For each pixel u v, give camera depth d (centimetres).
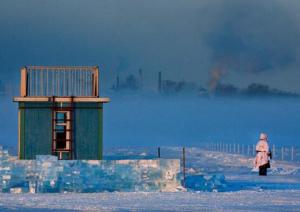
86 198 9150
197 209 7925
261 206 8256
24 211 7669
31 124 10894
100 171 10112
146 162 10194
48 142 10912
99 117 11006
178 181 10225
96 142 11006
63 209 7869
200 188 10744
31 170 10038
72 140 10969
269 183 11788
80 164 10088
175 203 8562
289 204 8475
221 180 11475
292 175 13838
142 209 7906
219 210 7825
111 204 8425
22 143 10875
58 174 10050
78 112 10988
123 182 10156
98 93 11112
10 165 10019
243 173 14550
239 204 8469
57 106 10950
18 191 9994
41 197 9300
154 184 10188
